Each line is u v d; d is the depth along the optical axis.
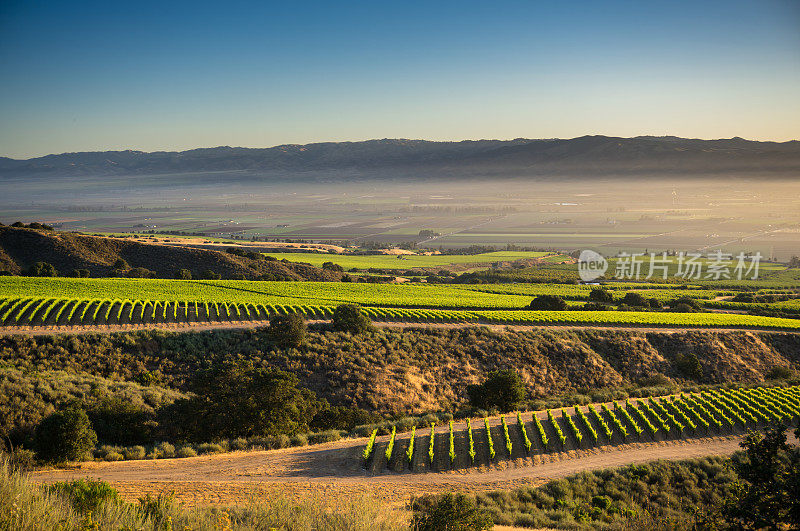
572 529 23.52
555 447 35.91
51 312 65.94
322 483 27.69
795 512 14.01
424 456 33.41
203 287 93.12
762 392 50.12
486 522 18.41
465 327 74.25
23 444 29.92
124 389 43.66
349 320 68.19
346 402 52.00
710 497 29.84
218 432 38.50
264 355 58.66
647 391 51.25
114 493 13.71
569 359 67.56
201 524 12.98
